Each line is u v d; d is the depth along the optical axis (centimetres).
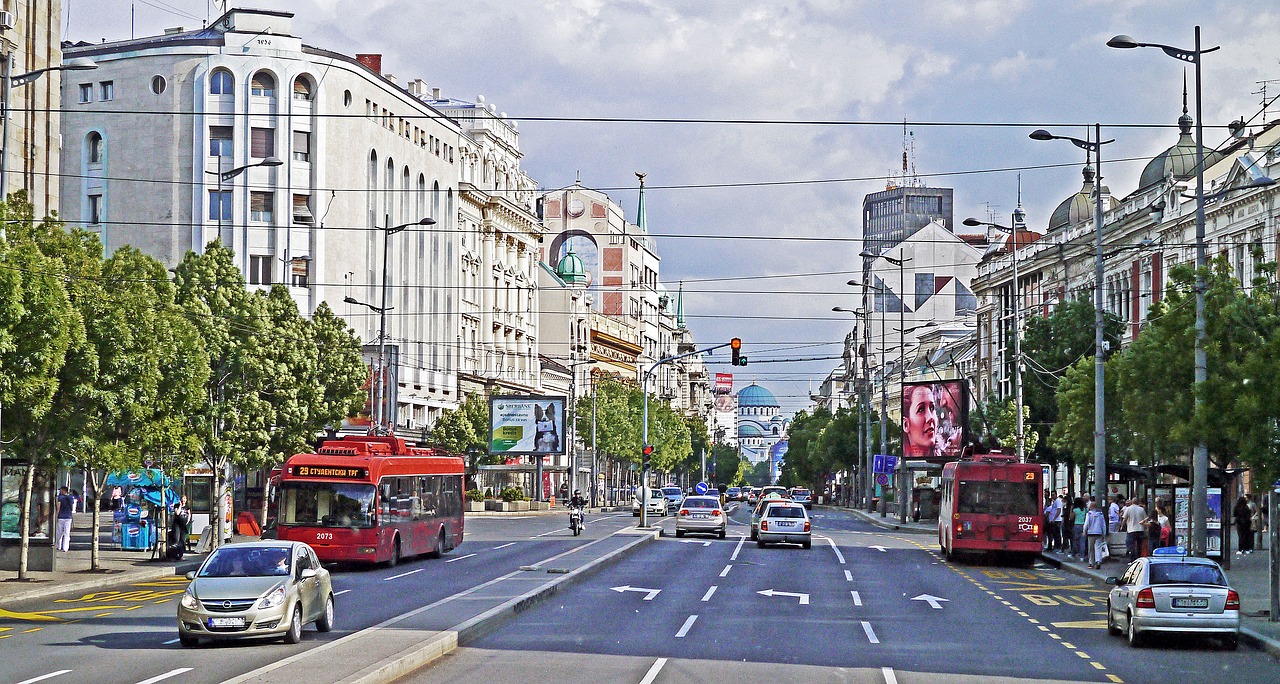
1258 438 2644
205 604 2212
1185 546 4316
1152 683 1967
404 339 9419
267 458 5425
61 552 4750
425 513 4762
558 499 12612
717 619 2789
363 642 2134
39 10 5291
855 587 3684
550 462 12288
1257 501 5522
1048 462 7081
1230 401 2778
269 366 5384
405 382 9325
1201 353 3366
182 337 3984
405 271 9488
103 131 8275
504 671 1983
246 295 5419
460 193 10594
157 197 8175
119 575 3725
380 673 1809
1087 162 4781
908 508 9019
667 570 4241
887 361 14462
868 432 11094
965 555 5191
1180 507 4397
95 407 3556
